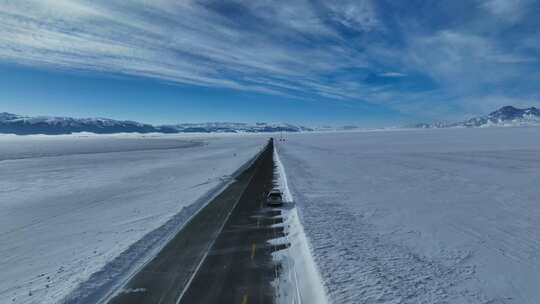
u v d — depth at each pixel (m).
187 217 22.05
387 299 10.72
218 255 15.06
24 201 29.11
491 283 11.80
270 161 59.59
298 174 40.69
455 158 54.97
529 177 34.19
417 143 104.31
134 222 21.28
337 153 74.00
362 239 16.66
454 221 19.70
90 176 45.91
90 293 11.77
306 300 11.04
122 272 13.46
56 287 12.43
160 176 44.50
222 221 20.89
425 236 17.08
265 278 12.65
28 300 11.55
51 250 16.64
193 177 42.44
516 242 15.96
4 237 18.97
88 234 19.08
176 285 12.21
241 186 34.22
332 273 12.65
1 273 14.02
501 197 25.64
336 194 28.31
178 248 16.08
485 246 15.52
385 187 31.12
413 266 13.32
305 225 18.98
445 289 11.38
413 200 25.47
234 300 10.99
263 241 16.98
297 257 14.74
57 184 38.88
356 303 10.49
